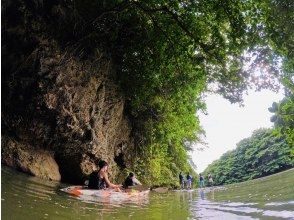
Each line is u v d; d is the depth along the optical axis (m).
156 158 22.66
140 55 17.23
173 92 18.98
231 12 13.30
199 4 14.34
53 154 14.83
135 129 20.78
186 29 14.88
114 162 18.30
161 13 15.58
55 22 12.76
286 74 13.09
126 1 14.44
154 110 21.12
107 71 15.91
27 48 12.15
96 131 15.84
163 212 10.15
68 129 14.38
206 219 8.97
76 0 13.94
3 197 7.81
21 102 12.87
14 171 12.38
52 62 12.73
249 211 9.93
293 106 11.66
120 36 16.55
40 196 9.16
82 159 15.41
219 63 15.46
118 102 17.33
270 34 12.38
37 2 12.12
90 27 14.19
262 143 40.84
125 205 10.87
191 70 17.22
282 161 36.69
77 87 14.07
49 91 13.05
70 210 8.15
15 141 13.17
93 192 11.85
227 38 14.84
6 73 12.17
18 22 11.77
